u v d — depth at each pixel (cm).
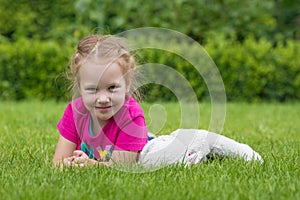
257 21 1098
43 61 917
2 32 1088
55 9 1084
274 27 1109
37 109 763
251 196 283
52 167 353
